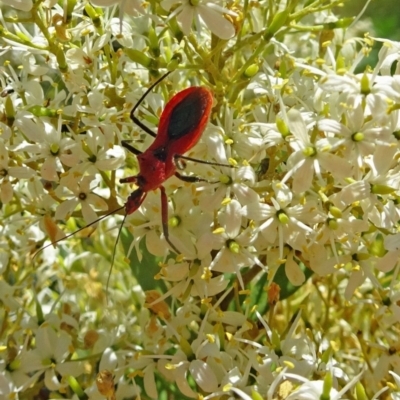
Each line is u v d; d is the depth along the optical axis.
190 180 0.15
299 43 0.18
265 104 0.16
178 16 0.15
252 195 0.15
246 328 0.16
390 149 0.15
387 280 0.17
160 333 0.16
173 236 0.16
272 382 0.15
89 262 0.19
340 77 0.15
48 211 0.16
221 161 0.15
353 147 0.15
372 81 0.15
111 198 0.16
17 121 0.16
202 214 0.16
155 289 0.17
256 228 0.15
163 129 0.15
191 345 0.16
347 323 0.17
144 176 0.15
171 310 0.16
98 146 0.16
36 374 0.16
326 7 0.16
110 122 0.16
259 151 0.16
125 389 0.16
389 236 0.15
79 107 0.16
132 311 0.18
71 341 0.16
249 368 0.15
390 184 0.15
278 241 0.16
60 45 0.16
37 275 0.18
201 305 0.16
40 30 0.16
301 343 0.16
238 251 0.15
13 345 0.16
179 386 0.15
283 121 0.15
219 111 0.16
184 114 0.15
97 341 0.16
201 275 0.16
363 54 0.16
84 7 0.16
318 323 0.17
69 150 0.16
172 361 0.16
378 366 0.16
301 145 0.15
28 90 0.16
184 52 0.16
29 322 0.16
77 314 0.17
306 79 0.16
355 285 0.16
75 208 0.16
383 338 0.17
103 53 0.17
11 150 0.16
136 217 0.16
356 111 0.15
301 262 0.16
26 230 0.18
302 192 0.15
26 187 0.17
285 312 0.18
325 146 0.15
